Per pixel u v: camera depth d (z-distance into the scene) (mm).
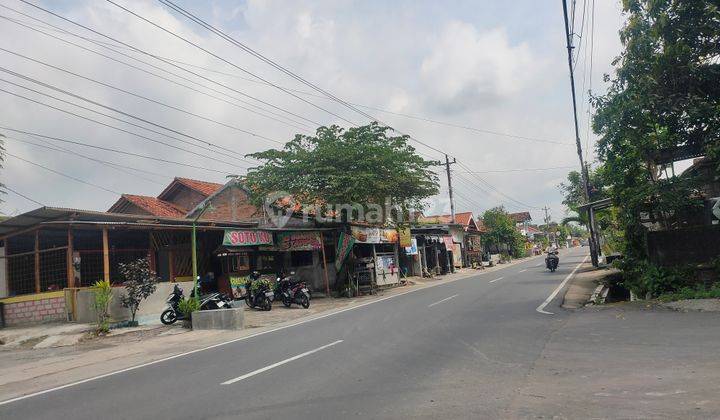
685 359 6750
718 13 11977
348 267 24141
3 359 11867
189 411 5914
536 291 17797
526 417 4969
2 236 17234
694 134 13562
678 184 13898
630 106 13297
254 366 8328
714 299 11320
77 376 9102
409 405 5590
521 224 95188
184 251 20391
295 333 12117
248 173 23422
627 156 14773
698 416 4656
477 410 5281
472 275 33625
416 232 36219
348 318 14266
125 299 15406
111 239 17875
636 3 13070
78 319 15461
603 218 29203
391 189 22891
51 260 16719
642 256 14734
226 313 14117
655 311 11117
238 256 21859
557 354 7715
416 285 28625
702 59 12742
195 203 32812
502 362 7434
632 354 7309
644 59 13148
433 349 8680
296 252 26375
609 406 5117
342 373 7324
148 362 9805
